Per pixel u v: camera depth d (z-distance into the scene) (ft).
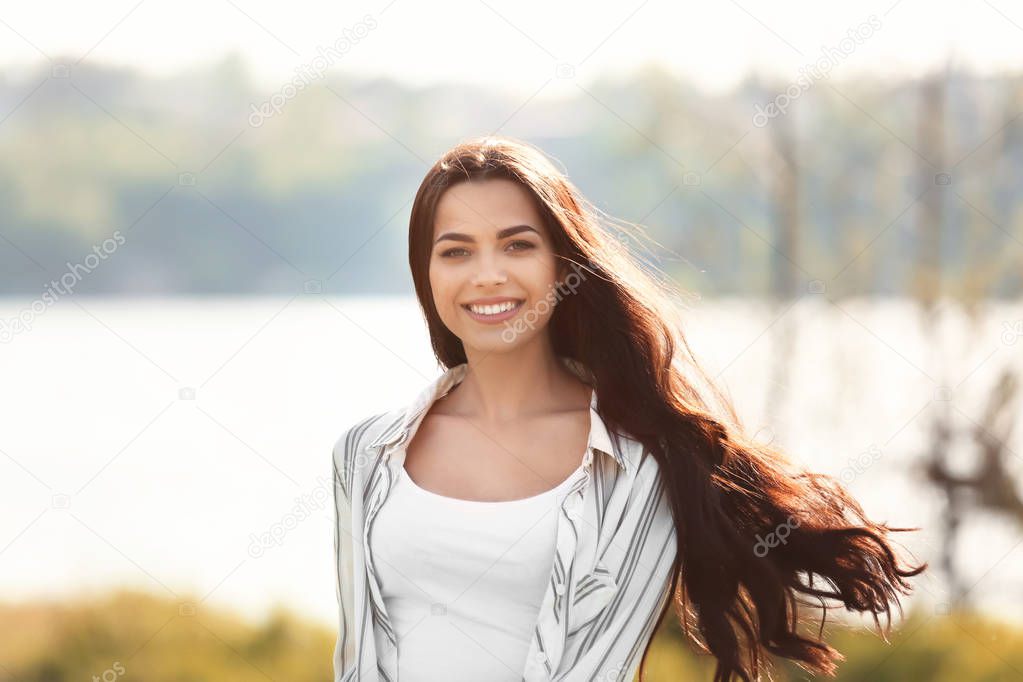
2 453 61.52
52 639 29.17
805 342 42.80
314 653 28.94
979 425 36.78
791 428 40.37
